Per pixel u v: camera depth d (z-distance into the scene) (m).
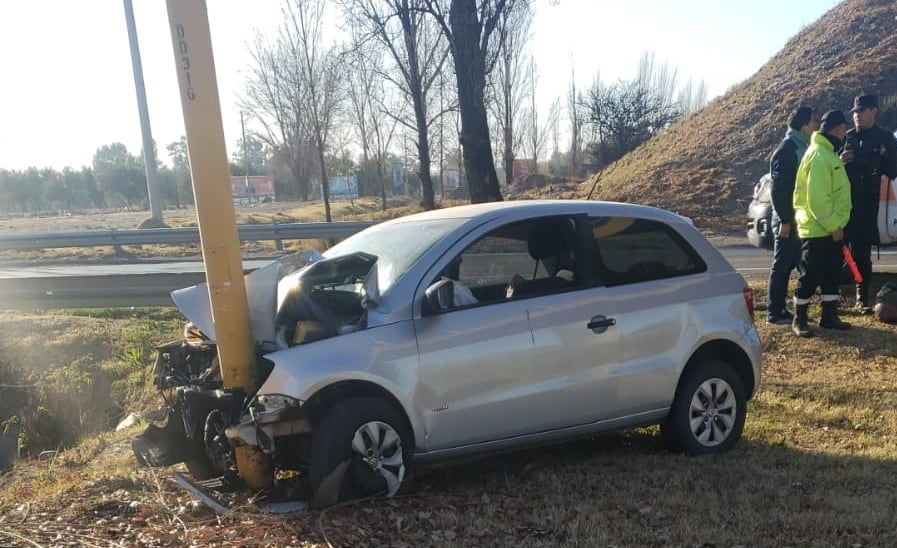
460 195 40.84
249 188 56.47
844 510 4.15
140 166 72.50
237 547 3.70
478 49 14.00
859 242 8.66
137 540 3.81
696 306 5.25
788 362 7.56
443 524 4.07
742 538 3.84
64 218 48.66
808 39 27.98
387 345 4.31
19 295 10.79
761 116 24.70
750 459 5.11
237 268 4.37
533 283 4.84
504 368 4.58
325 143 29.20
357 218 30.17
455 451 4.52
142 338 9.66
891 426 5.85
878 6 27.20
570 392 4.78
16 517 4.22
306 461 4.38
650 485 4.62
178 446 4.98
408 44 23.72
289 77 26.59
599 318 4.88
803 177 7.79
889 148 8.34
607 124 38.22
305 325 4.45
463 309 4.56
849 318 8.66
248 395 4.37
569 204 5.11
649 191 23.14
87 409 8.68
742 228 19.61
